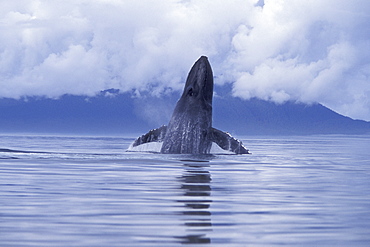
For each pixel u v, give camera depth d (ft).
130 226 92.84
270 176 179.32
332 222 98.17
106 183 151.84
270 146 582.76
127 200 120.78
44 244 79.41
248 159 247.29
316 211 110.11
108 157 239.50
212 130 266.57
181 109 263.90
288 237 86.02
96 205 113.60
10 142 596.70
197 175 175.32
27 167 196.34
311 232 89.76
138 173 178.70
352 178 177.68
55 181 155.43
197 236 85.87
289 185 155.02
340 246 80.69
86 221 96.68
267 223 96.89
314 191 141.90
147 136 281.54
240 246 80.18
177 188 142.51
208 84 259.39
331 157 306.14
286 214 106.22
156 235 86.28
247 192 138.00
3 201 117.70
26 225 92.63
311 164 240.12
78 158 233.76
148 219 99.04
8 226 91.71
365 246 80.79
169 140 266.77
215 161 228.43
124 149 373.20
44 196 125.80
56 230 89.04
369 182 165.17
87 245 79.30
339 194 136.36
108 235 85.92
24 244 79.30
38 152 288.51
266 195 132.87
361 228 93.20
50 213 103.91
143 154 257.55
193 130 258.57
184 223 95.91
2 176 167.02
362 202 122.72
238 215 104.37
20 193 130.72
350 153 371.15
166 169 192.34
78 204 114.62
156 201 119.75
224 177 171.63
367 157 308.81
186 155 250.98
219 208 112.16
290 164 234.79
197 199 123.95
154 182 154.92
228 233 88.38
